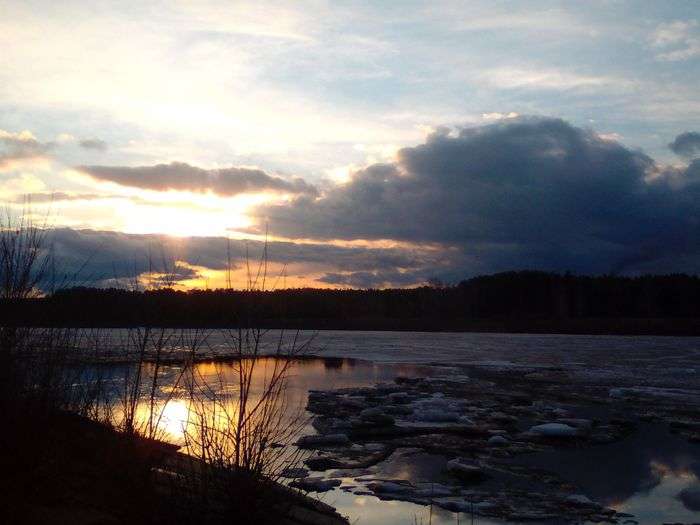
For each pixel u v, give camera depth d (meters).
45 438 5.32
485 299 113.12
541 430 15.51
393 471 12.14
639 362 39.88
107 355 5.84
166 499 5.22
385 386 24.91
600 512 9.76
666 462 12.98
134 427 5.57
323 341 63.78
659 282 106.50
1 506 4.77
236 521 5.22
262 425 5.61
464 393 24.16
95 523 4.84
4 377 5.31
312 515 6.28
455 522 9.14
